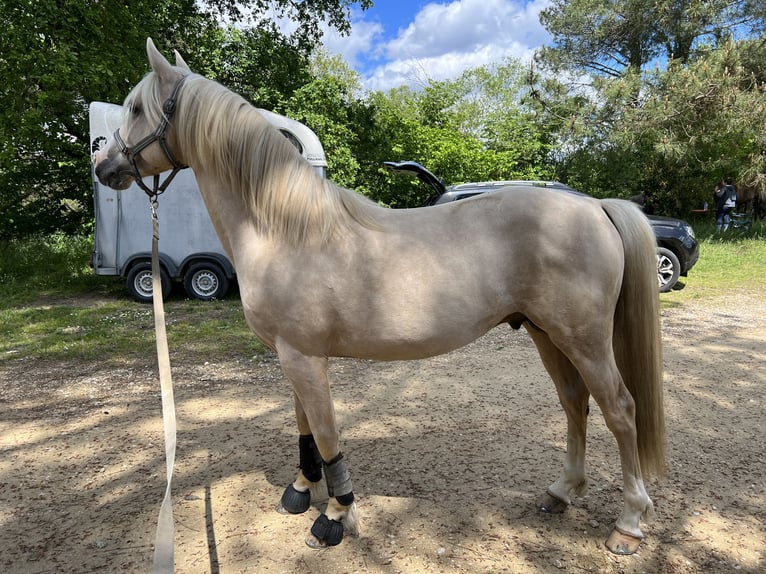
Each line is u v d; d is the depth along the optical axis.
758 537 2.08
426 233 1.86
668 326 5.59
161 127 1.90
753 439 2.95
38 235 10.66
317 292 1.79
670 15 12.48
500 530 2.14
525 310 1.93
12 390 3.93
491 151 14.00
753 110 9.91
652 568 1.91
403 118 13.76
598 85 11.96
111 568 1.96
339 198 1.87
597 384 1.92
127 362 4.62
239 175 1.86
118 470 2.70
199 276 7.16
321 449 1.98
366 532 2.14
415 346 1.85
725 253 10.12
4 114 7.57
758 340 5.04
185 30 11.13
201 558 2.00
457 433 3.09
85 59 7.73
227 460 2.79
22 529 2.21
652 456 2.04
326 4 12.34
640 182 15.10
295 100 11.18
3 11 7.04
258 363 4.58
